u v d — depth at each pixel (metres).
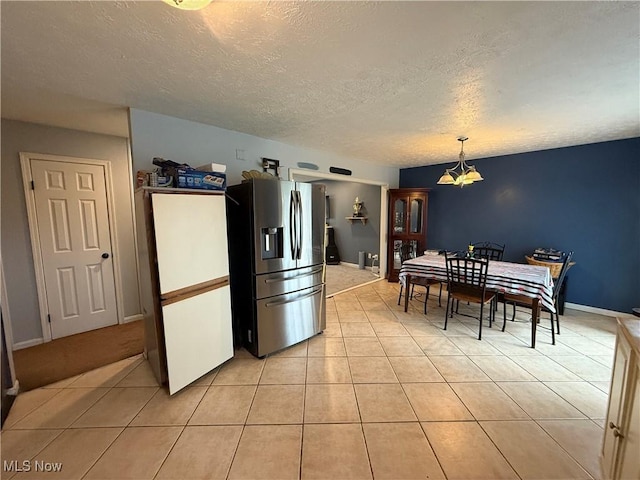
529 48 1.58
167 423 1.82
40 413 1.92
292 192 2.76
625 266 3.60
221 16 1.30
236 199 2.70
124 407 1.97
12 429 1.78
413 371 2.41
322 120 2.80
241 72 1.85
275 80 1.96
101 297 3.33
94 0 1.18
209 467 1.51
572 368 2.44
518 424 1.80
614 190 3.62
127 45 1.53
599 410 1.93
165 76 1.89
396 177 5.86
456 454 1.58
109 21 1.33
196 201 2.22
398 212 5.42
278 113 2.60
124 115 2.64
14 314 2.83
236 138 3.20
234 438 1.70
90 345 2.92
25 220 2.85
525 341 2.96
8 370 2.06
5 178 2.74
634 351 1.16
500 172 4.56
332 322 3.50
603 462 1.44
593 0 1.19
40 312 2.96
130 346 2.90
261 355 2.62
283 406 1.98
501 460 1.55
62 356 2.70
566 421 1.83
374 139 3.54
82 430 1.77
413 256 5.45
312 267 3.01
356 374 2.37
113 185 3.34
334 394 2.11
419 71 1.84
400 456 1.57
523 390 2.14
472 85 2.04
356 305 4.15
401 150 4.18
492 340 2.98
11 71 1.80
